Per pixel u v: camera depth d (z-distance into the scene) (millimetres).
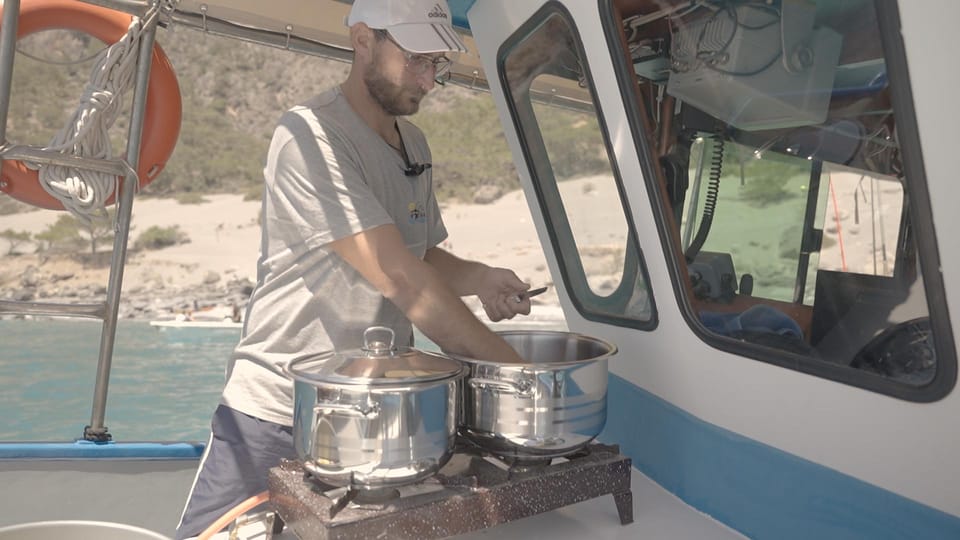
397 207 1891
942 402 1266
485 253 37812
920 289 1327
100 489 2471
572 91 2070
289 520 1479
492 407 1527
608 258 2160
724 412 1767
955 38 1070
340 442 1364
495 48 2355
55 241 38188
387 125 1907
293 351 1792
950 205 1138
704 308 1787
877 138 1413
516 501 1513
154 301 31672
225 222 43000
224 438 1783
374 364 1417
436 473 1492
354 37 1803
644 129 1792
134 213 42625
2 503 2354
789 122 1577
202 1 3115
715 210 1721
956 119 1097
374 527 1370
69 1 3281
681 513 1814
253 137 52094
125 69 3020
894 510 1405
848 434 1463
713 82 1663
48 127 51375
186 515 1777
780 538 1621
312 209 1687
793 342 1570
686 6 1665
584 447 1687
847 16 1383
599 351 1751
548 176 2352
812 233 1555
